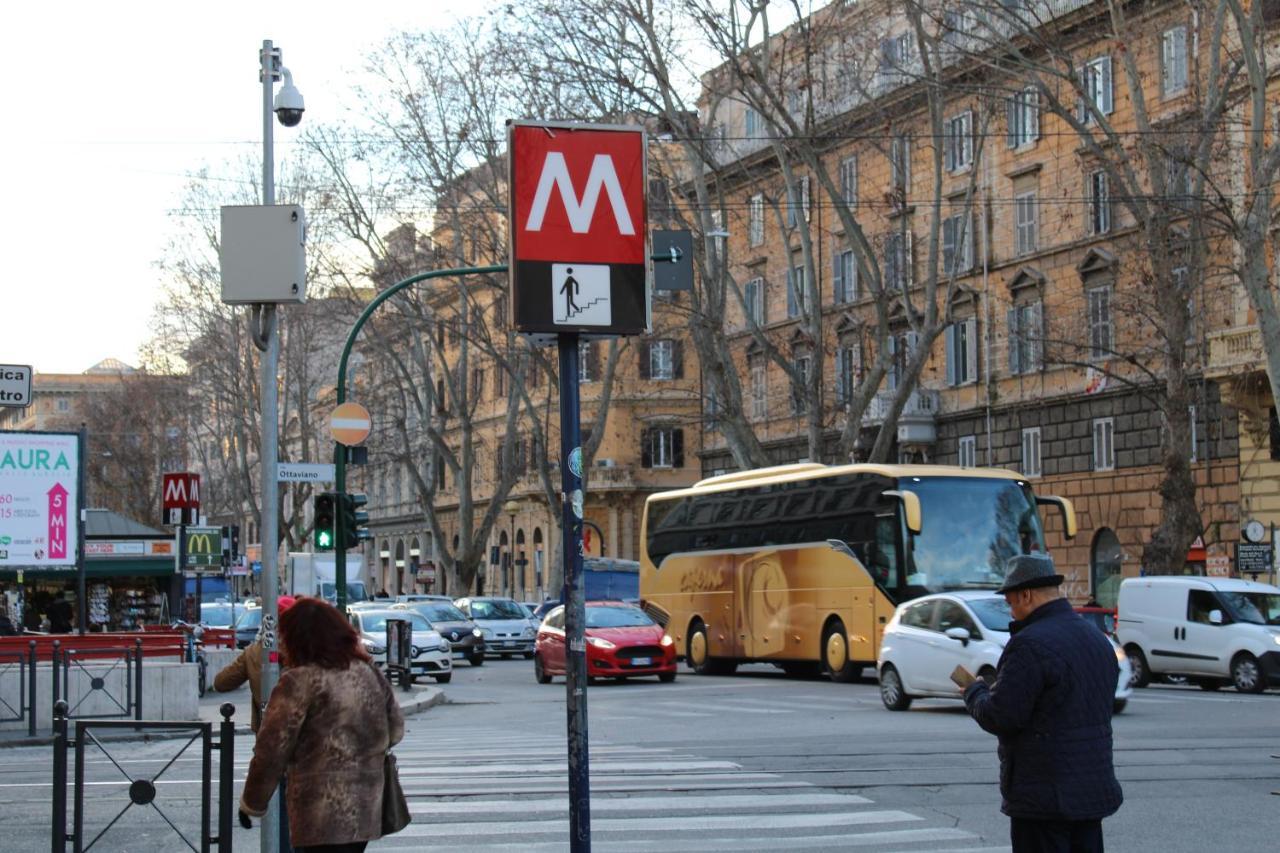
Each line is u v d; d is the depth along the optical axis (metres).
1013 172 49.88
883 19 50.59
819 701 25.62
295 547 75.44
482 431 83.44
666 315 64.75
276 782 6.59
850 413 40.94
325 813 6.57
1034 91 38.88
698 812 12.45
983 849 10.63
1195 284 34.81
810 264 41.91
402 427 63.16
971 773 14.73
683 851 10.66
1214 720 20.25
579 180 7.39
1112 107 45.22
